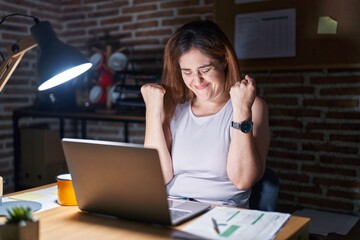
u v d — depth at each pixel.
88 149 1.17
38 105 3.38
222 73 1.67
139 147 1.07
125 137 3.39
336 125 2.73
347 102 2.69
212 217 1.19
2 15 3.24
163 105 1.74
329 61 2.70
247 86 1.51
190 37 1.59
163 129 1.74
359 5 2.58
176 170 1.66
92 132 3.81
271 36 2.88
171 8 3.31
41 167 3.22
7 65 1.43
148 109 1.72
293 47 2.81
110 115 3.00
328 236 2.31
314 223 2.54
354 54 2.62
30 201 1.38
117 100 3.10
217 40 1.60
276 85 2.93
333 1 2.66
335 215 2.70
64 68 1.28
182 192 1.61
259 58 2.94
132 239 1.04
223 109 1.65
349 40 2.63
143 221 1.16
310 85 2.80
